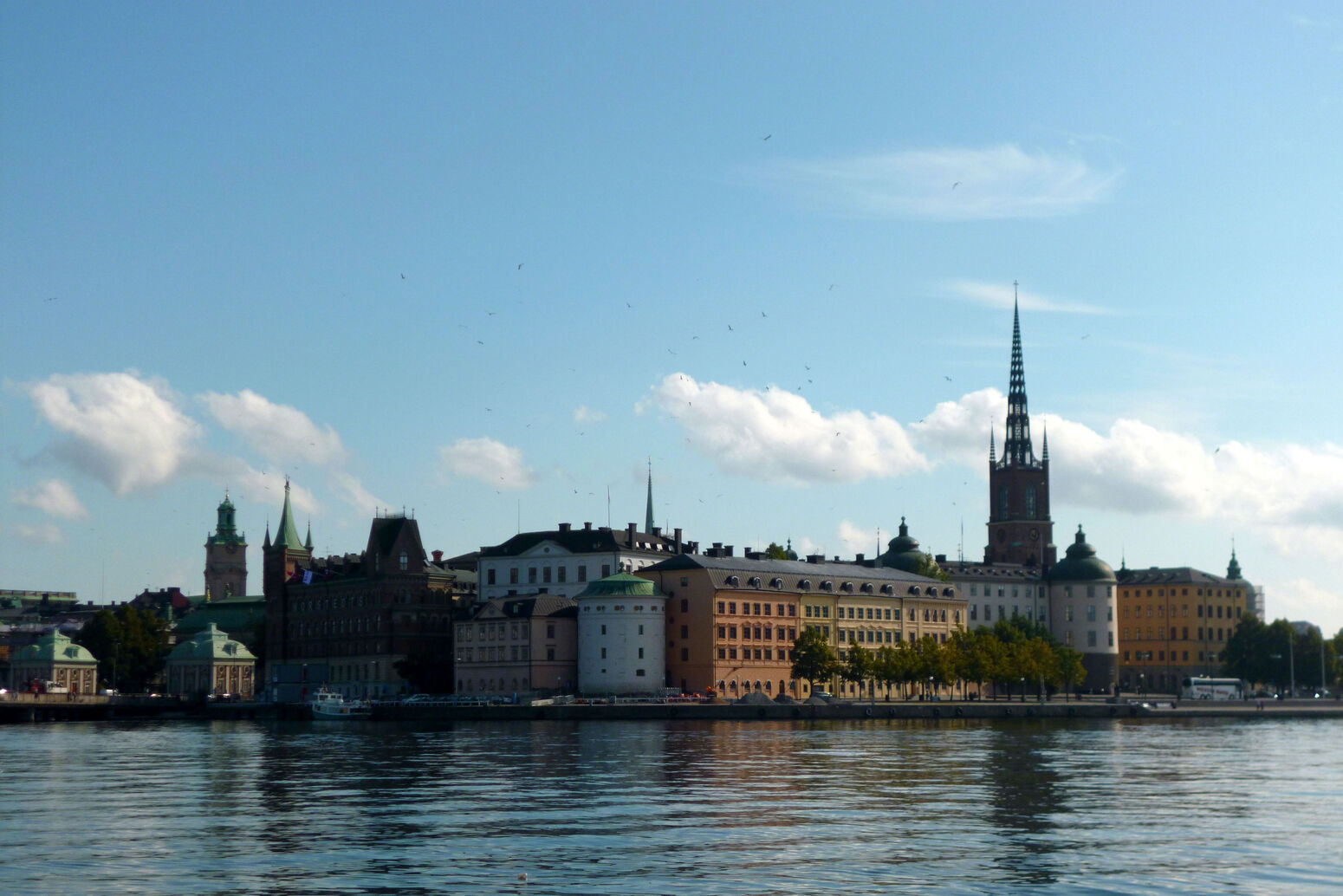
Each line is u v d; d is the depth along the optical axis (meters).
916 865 80.81
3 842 88.44
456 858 82.62
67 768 142.62
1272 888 75.44
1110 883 76.31
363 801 109.38
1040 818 99.75
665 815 100.06
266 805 106.81
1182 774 135.00
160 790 118.12
